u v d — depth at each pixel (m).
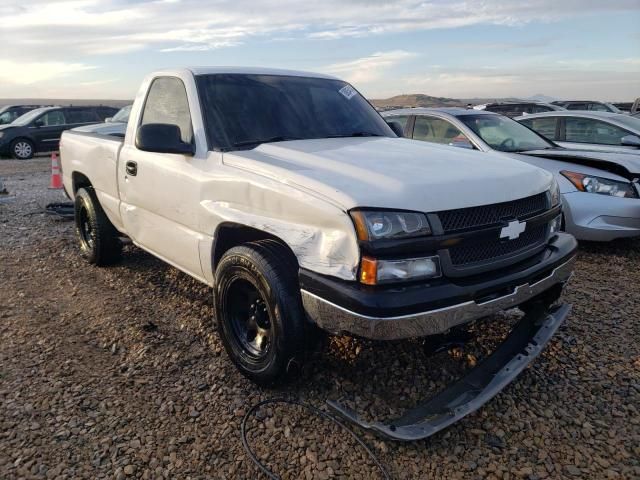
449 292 2.62
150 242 4.33
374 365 3.50
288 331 2.96
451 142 6.87
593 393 3.21
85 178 5.68
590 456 2.68
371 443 2.79
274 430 2.90
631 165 5.72
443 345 2.97
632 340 3.84
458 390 2.91
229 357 3.50
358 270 2.59
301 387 3.29
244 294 3.35
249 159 3.30
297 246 2.83
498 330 3.91
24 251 6.35
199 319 4.27
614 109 16.84
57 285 5.15
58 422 2.98
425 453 2.71
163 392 3.28
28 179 12.88
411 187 2.73
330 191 2.73
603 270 5.38
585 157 5.93
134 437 2.86
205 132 3.67
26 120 18.36
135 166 4.31
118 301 4.70
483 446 2.76
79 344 3.91
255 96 4.02
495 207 2.90
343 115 4.35
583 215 5.74
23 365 3.59
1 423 2.96
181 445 2.80
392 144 3.81
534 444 2.77
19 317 4.39
